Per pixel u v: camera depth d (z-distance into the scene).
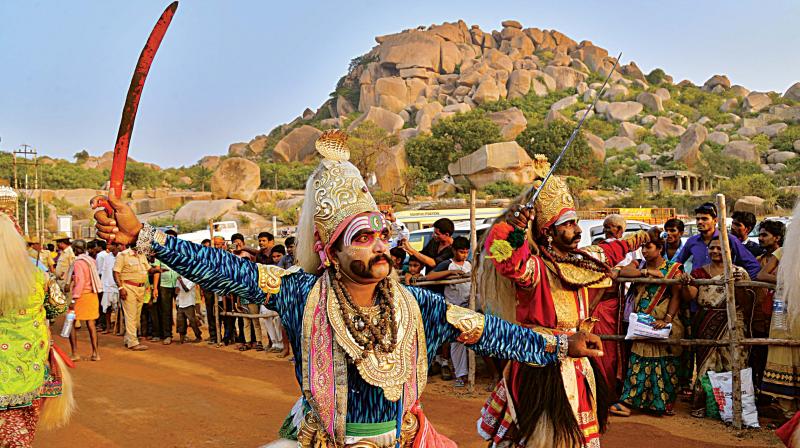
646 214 26.12
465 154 76.19
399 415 2.92
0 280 4.30
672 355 6.89
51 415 4.96
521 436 4.17
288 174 88.88
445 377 8.81
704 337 6.83
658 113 115.88
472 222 7.77
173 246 2.77
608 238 6.81
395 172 74.50
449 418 6.90
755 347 6.99
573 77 131.38
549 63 138.88
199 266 2.80
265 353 11.16
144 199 69.31
